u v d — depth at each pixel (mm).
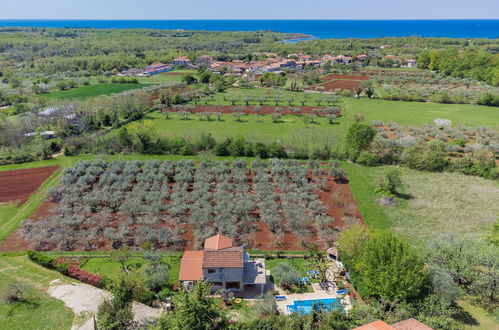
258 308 36875
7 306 37719
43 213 58000
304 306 38125
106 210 57594
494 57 180875
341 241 44594
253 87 164875
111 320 32281
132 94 133500
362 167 75625
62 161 79125
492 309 36844
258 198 61375
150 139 82812
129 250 46562
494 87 153000
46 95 145000
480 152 75000
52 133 93562
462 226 53344
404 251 36500
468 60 184375
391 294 34844
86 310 37250
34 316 36438
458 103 130625
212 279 39906
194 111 120438
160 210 58219
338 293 40250
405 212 57844
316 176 71125
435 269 38219
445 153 80875
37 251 48219
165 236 50281
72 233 51656
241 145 80812
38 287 40719
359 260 40625
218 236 44031
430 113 116750
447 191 64500
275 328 31656
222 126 103125
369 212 58125
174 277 42781
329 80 181250
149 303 38125
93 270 44156
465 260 38781
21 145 85750
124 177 67875
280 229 52719
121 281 36844
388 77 182875
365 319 32688
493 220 54438
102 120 102438
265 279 40344
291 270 42875
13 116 113250
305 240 50781
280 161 75312
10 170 74875
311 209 58375
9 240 50844
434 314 33469
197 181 67438
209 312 30109
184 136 91062
